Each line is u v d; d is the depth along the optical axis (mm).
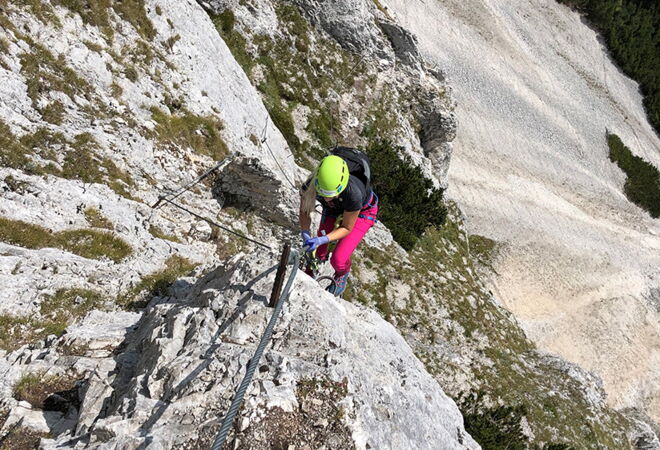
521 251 52125
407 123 39469
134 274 10914
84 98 15516
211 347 6051
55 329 8781
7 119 12812
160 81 18734
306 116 31594
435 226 37531
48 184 12117
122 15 18641
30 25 15078
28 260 9719
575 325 50125
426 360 22750
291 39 32906
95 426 5336
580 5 85312
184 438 5137
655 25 92500
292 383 5777
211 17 29016
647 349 53094
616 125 76938
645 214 69750
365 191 6648
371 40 37125
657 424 46500
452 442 7066
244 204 18672
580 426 26078
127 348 7254
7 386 6539
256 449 5145
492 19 70312
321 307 6812
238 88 23953
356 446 5523
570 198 63344
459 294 29953
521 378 26719
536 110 67438
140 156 15789
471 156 57125
